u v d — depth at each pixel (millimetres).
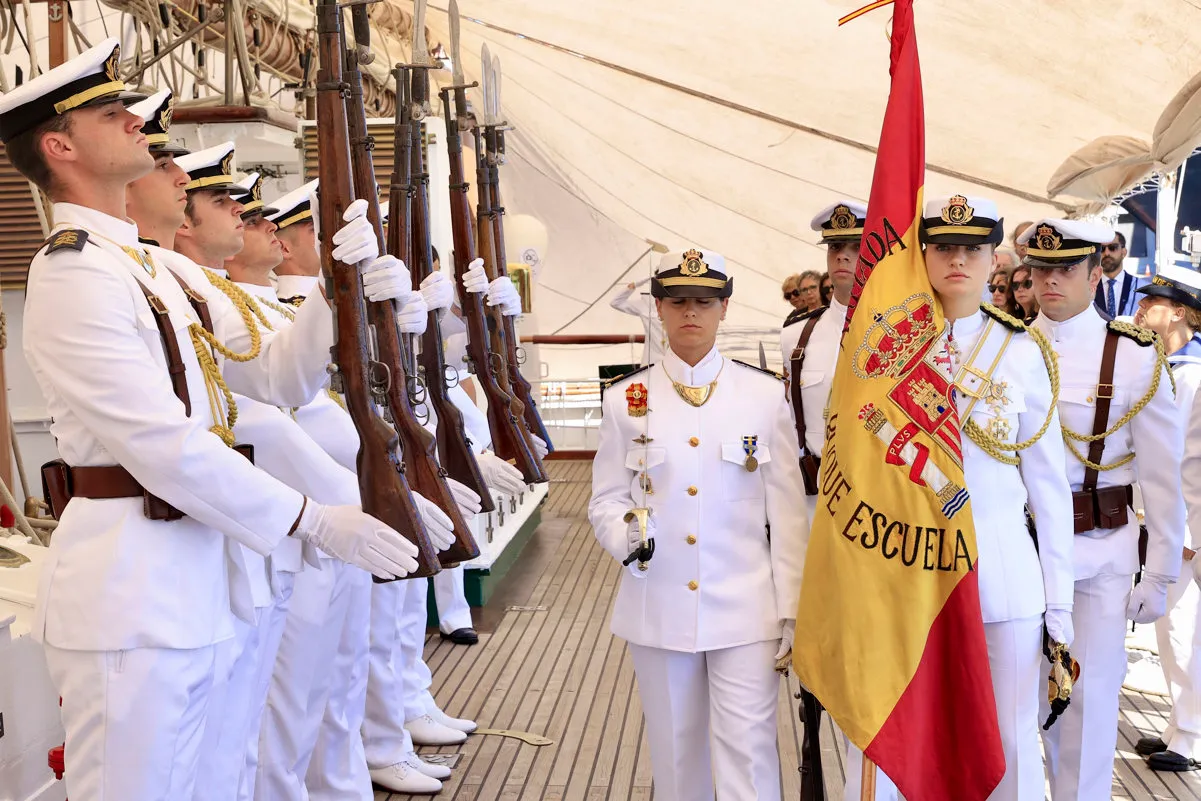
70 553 2176
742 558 2795
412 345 2389
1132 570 3229
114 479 2189
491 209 3252
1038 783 2652
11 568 3295
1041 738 3414
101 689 2121
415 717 4164
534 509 7523
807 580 2574
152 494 2164
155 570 2164
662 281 2824
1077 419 3236
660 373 2908
